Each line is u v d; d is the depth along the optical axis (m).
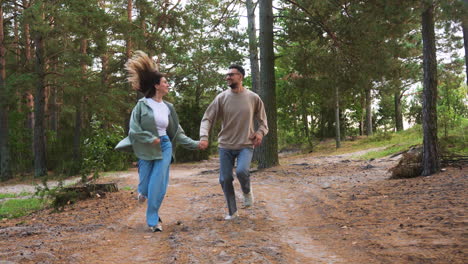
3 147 24.38
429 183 7.29
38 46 23.88
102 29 24.92
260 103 5.45
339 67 16.80
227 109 5.32
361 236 3.92
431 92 8.93
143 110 4.93
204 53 30.80
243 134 5.35
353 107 41.72
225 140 5.41
